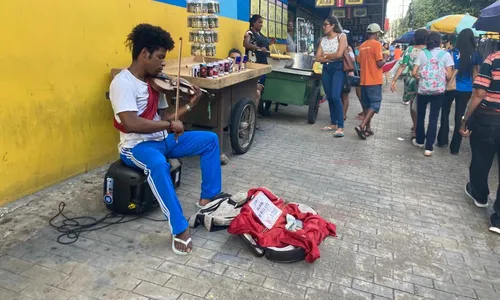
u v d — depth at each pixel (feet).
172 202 9.68
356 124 25.94
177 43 19.15
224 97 15.88
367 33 21.45
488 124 12.35
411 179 16.17
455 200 14.25
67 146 13.28
